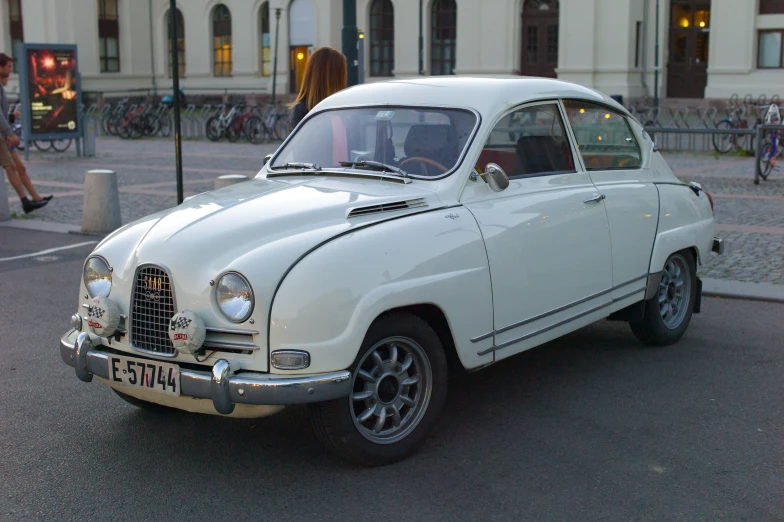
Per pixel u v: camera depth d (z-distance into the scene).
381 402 4.10
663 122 26.89
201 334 3.78
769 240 9.62
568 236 4.94
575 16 32.66
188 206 4.52
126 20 43.06
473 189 4.54
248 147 24.39
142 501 3.87
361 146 4.97
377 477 4.06
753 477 4.06
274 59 36.50
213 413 3.94
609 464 4.20
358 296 3.82
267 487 3.98
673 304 6.14
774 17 30.47
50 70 20.19
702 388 5.27
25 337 6.43
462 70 35.66
